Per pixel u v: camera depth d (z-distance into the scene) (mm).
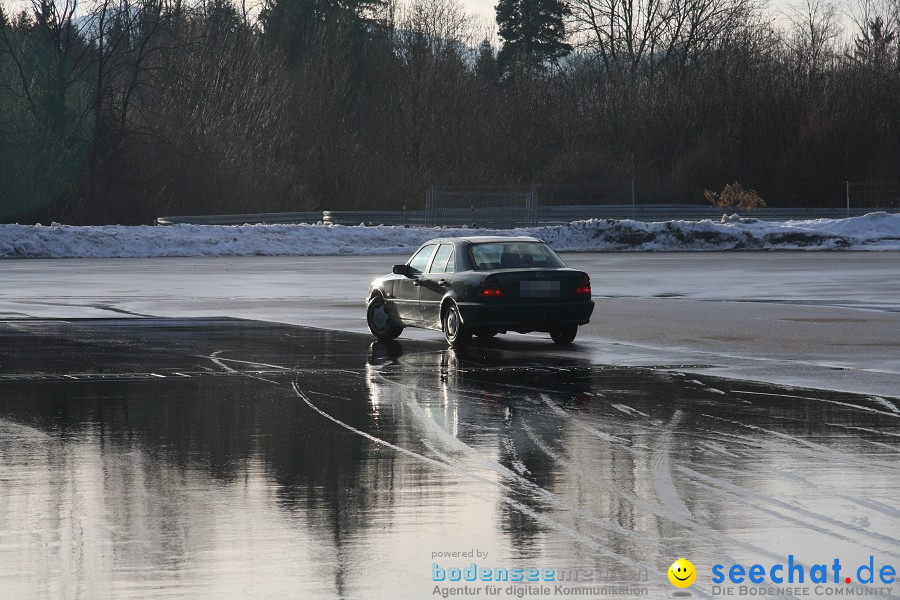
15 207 191875
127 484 24062
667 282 93312
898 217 167500
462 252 51562
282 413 33219
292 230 159875
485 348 50156
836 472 25078
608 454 27172
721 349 49000
